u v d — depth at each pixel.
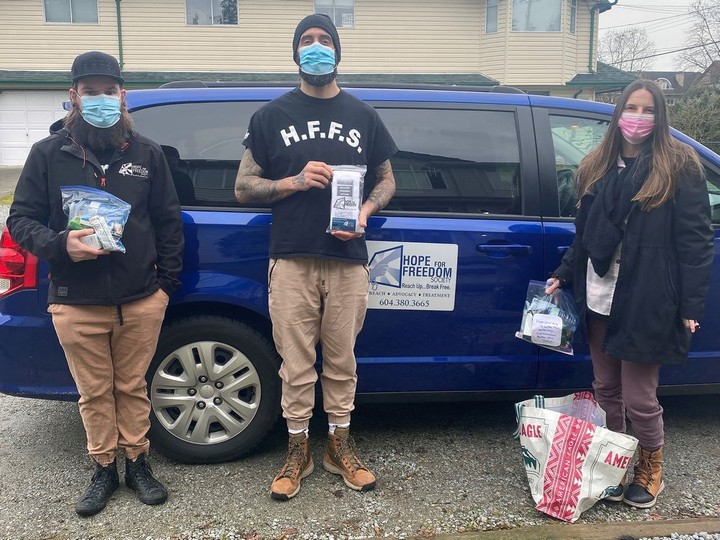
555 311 2.70
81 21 15.30
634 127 2.38
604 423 2.64
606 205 2.45
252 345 2.82
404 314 2.90
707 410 3.62
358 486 2.69
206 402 2.85
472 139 3.00
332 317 2.62
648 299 2.37
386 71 16.05
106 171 2.39
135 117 2.83
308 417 2.71
